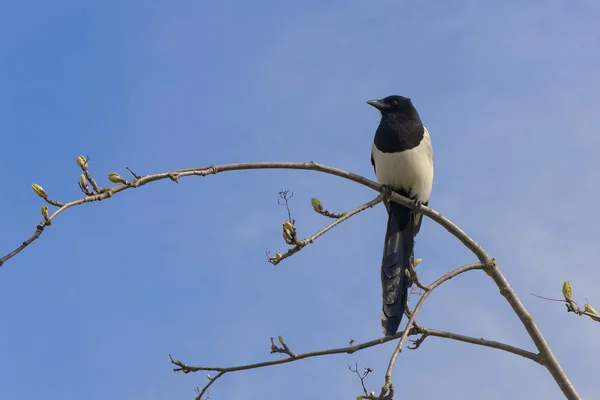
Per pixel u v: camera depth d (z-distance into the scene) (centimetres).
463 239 1023
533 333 982
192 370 1027
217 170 925
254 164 953
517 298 1000
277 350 1019
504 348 993
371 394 861
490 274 1012
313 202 963
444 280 940
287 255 926
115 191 817
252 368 1014
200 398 1017
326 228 948
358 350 1011
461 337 1003
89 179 805
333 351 1010
